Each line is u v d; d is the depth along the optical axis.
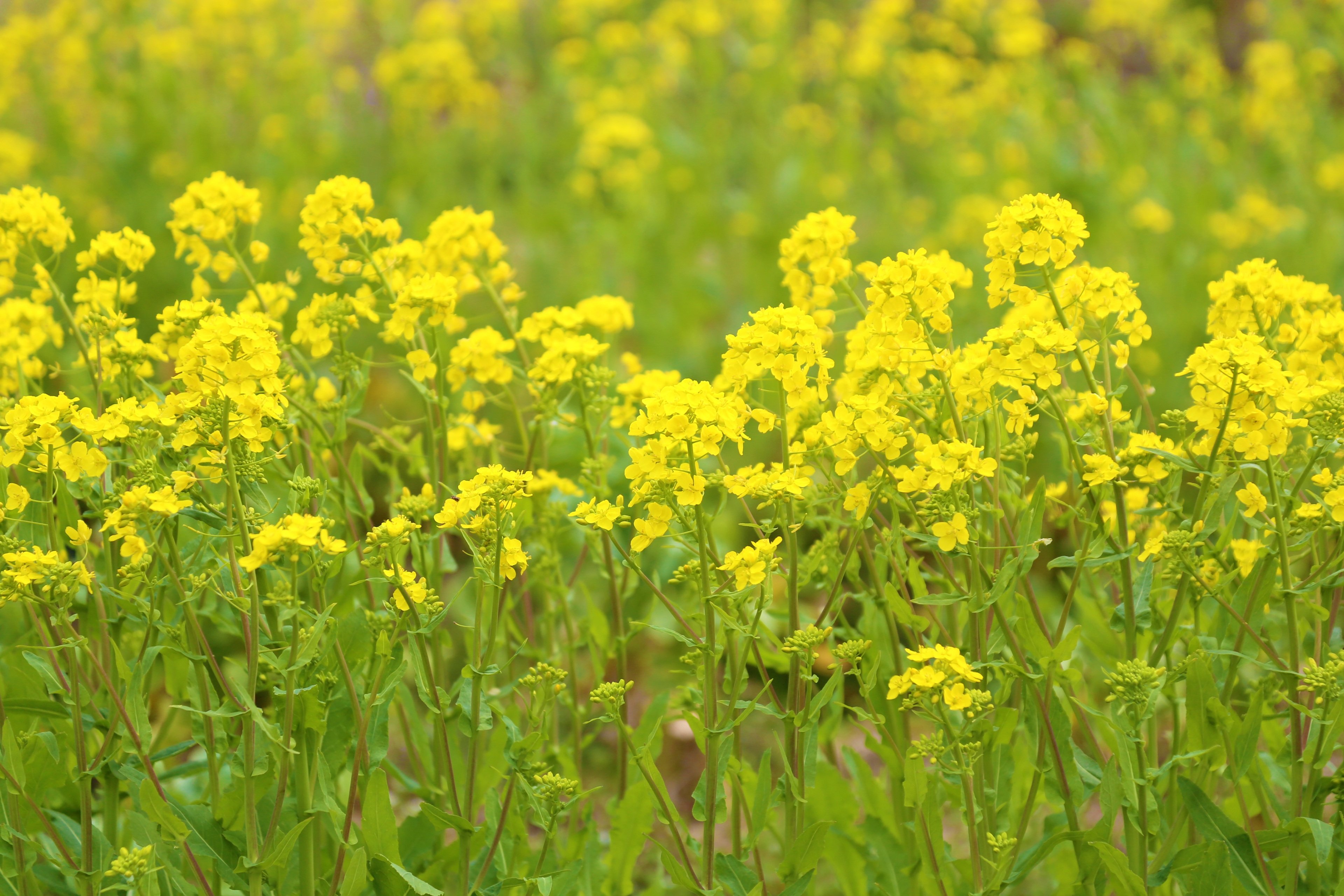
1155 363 5.33
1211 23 9.91
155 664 2.86
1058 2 10.88
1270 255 6.30
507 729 2.16
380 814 2.16
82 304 2.64
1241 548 2.23
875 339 2.13
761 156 7.40
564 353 2.53
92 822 2.39
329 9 8.38
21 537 2.34
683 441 1.93
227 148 6.80
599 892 2.46
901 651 2.47
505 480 1.98
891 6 8.84
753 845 2.19
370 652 2.27
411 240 2.66
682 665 3.66
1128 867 2.09
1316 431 2.00
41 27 7.06
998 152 7.32
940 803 2.52
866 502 2.12
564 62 8.52
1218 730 2.14
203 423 1.91
